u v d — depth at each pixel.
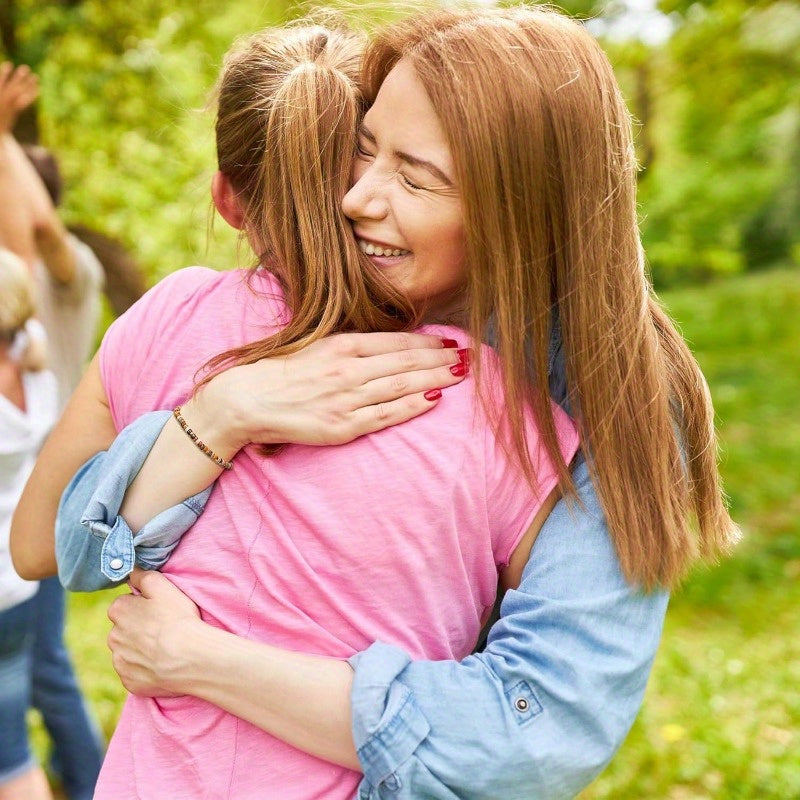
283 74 1.54
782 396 9.98
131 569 1.34
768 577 5.33
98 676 4.06
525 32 1.30
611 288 1.33
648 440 1.33
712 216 11.69
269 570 1.31
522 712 1.25
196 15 6.66
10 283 2.56
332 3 1.75
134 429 1.38
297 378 1.33
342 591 1.30
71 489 1.42
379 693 1.22
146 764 1.33
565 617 1.28
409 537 1.29
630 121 1.38
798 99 10.27
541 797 1.26
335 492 1.30
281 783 1.28
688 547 1.36
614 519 1.31
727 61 8.26
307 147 1.37
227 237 3.48
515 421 1.31
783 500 6.71
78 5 6.01
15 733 2.52
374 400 1.31
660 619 1.36
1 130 2.92
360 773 1.30
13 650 2.49
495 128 1.25
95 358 1.50
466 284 1.40
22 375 2.63
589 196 1.30
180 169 6.07
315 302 1.38
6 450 2.46
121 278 3.45
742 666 4.08
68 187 6.07
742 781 3.13
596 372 1.32
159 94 6.25
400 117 1.31
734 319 14.62
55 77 6.10
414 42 1.36
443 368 1.35
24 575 1.59
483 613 1.42
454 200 1.31
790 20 7.95
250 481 1.35
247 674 1.27
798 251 17.61
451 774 1.22
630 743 3.37
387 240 1.35
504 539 1.36
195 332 1.43
